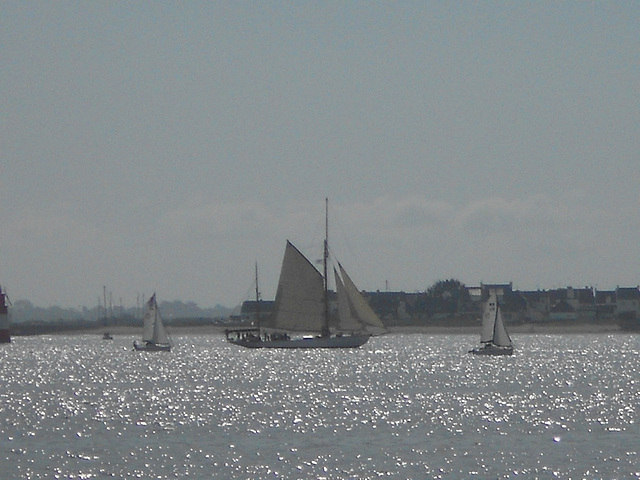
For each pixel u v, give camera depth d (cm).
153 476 18050
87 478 17988
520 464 18788
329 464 18938
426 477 17725
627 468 18350
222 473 18250
